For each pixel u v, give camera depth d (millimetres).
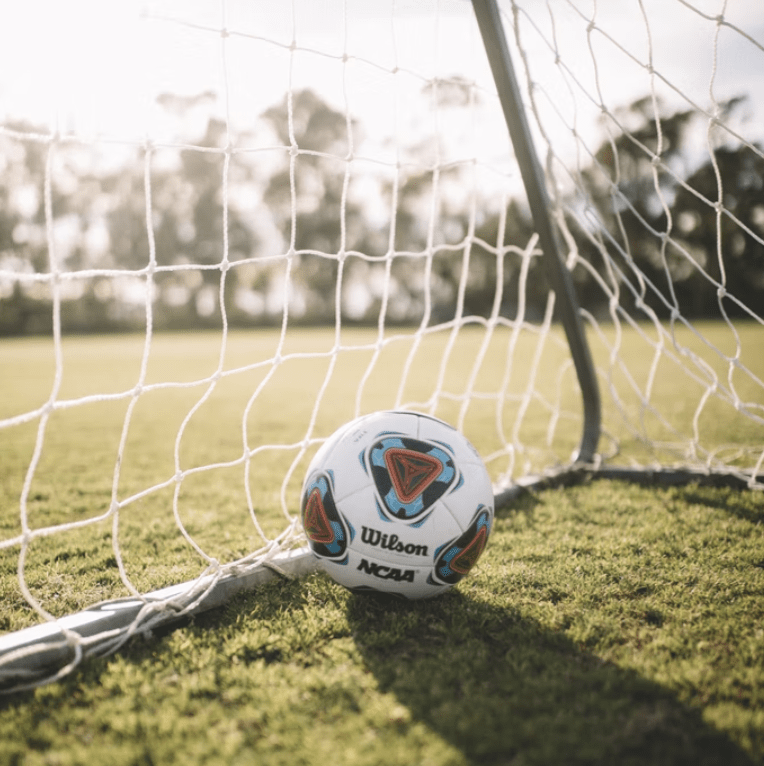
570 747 1631
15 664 1952
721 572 2672
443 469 2223
